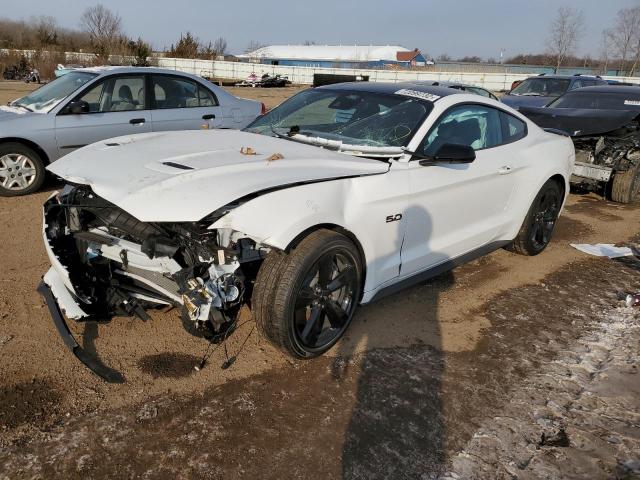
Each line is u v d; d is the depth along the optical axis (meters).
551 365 3.40
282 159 3.24
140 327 3.47
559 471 2.50
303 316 3.12
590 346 3.66
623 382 3.24
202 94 7.72
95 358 3.11
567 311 4.19
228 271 2.89
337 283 3.18
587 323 4.00
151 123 7.18
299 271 2.88
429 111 3.83
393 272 3.58
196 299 2.83
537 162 4.79
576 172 7.91
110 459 2.42
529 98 12.41
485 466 2.51
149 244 2.88
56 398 2.79
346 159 3.43
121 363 3.10
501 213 4.60
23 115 6.39
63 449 2.46
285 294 2.88
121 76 7.02
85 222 3.31
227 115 7.88
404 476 2.43
